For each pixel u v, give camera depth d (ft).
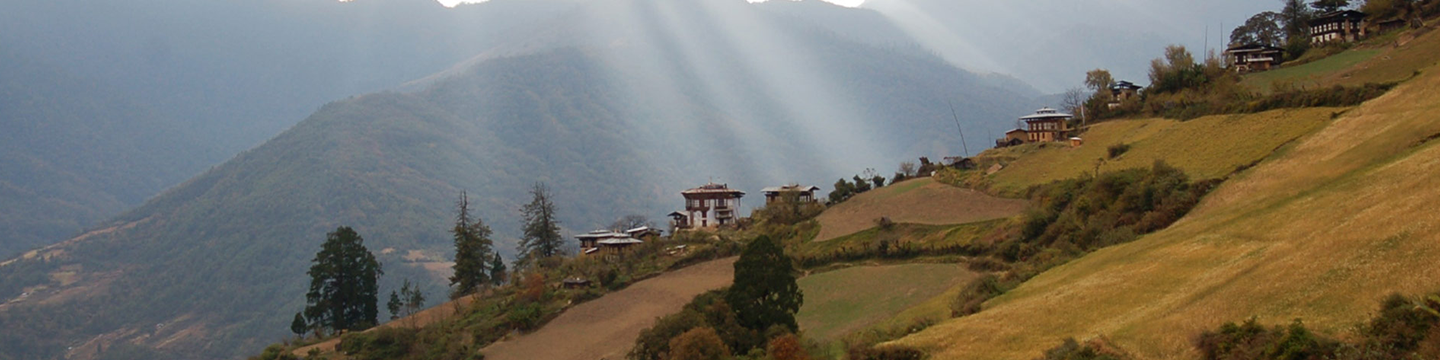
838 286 345.51
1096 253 262.88
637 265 447.01
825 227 449.48
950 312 248.93
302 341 429.38
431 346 376.68
